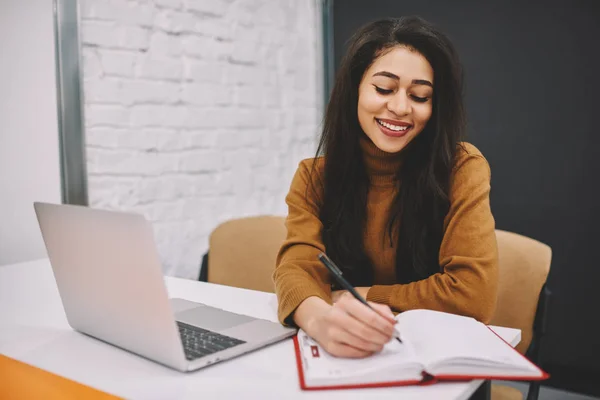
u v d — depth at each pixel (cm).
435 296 112
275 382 81
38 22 185
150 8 217
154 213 224
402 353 84
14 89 181
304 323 97
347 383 79
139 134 217
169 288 138
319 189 138
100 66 205
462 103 125
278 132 265
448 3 249
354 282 136
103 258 88
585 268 226
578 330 229
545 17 226
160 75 222
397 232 133
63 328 108
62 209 91
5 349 96
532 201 236
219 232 180
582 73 219
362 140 130
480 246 116
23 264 169
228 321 106
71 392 83
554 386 236
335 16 282
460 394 77
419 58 117
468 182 123
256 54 254
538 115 231
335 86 130
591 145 220
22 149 184
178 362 84
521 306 138
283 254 128
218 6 238
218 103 242
